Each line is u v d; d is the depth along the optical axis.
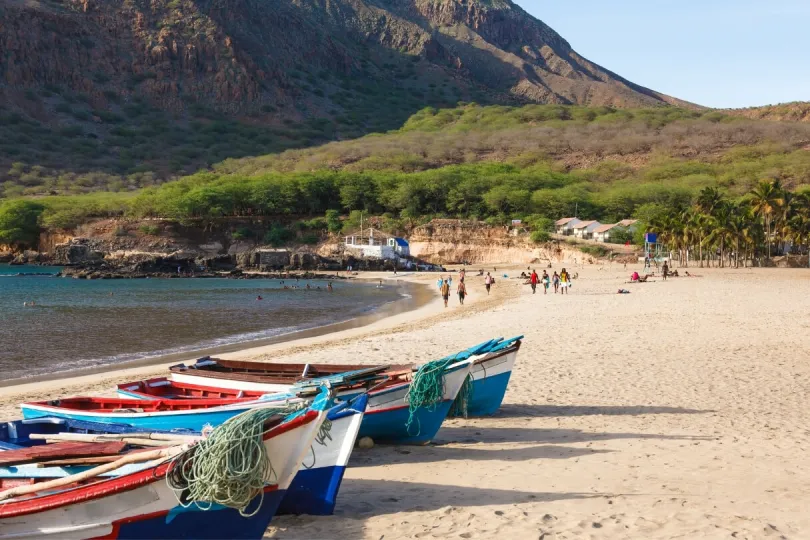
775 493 9.78
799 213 113.38
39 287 87.00
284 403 9.55
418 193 158.75
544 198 152.00
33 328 42.31
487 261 138.12
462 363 13.57
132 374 25.06
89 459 8.31
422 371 13.02
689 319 35.53
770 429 13.84
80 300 66.50
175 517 7.84
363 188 161.00
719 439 13.08
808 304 44.22
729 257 116.25
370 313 51.50
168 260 122.56
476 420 15.41
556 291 60.06
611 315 38.56
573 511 9.20
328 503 9.35
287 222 155.12
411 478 11.19
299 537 8.62
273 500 8.15
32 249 156.38
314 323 44.47
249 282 101.50
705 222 109.81
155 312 53.53
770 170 186.25
